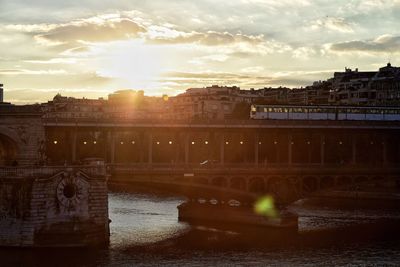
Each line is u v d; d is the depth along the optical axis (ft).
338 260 387.75
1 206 388.98
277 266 371.15
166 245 420.77
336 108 649.20
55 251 382.63
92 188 401.08
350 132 582.35
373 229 494.59
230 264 373.61
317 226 510.58
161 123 504.43
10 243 387.55
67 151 517.14
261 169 513.86
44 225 388.37
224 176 501.56
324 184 538.47
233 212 519.19
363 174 543.80
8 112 435.94
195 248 414.00
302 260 386.93
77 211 394.93
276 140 611.06
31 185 387.14
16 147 439.63
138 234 455.22
